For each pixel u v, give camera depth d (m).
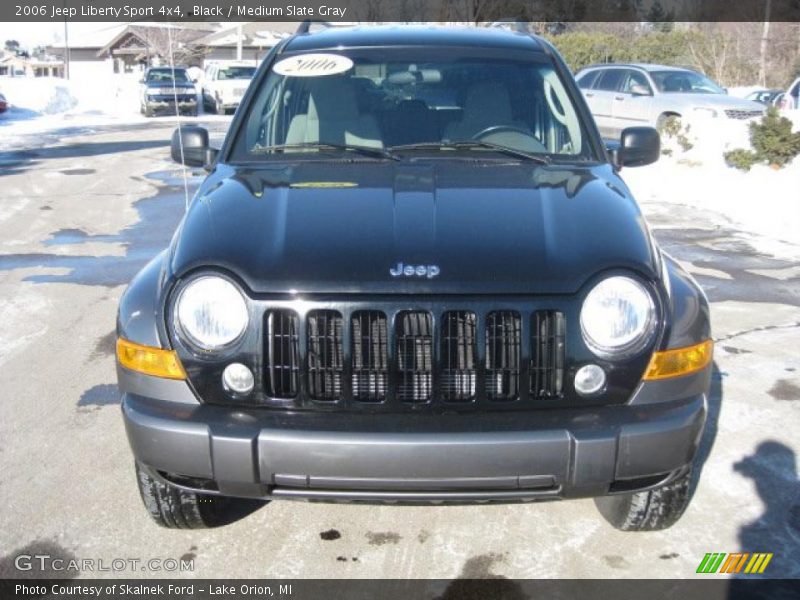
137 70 45.16
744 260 7.65
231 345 2.67
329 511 3.47
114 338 5.61
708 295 6.54
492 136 3.79
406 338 2.65
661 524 3.15
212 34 45.03
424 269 2.67
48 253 8.02
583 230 2.88
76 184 12.44
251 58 45.88
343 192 3.15
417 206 3.01
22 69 75.06
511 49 4.18
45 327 5.84
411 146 3.70
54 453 3.97
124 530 3.33
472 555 3.17
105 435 4.16
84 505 3.51
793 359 5.15
